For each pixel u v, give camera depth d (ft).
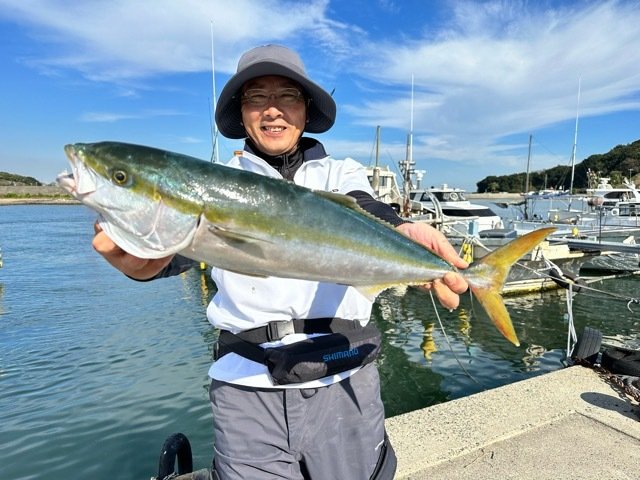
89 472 17.37
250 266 5.95
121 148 5.58
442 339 33.58
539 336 34.04
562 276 36.32
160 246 5.59
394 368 27.96
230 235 5.76
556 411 13.16
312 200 6.16
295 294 6.37
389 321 38.29
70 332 36.50
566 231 64.13
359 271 6.36
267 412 6.23
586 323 37.32
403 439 11.86
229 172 5.89
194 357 29.99
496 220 68.03
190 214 5.62
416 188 72.49
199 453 18.25
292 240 5.97
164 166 5.60
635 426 12.28
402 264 6.59
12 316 41.96
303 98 6.93
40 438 19.85
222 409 6.41
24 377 26.96
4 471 17.56
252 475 6.19
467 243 44.55
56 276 65.62
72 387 25.35
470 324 37.11
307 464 6.37
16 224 187.73
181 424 20.79
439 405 13.69
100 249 5.40
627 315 39.45
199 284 57.72
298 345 6.15
